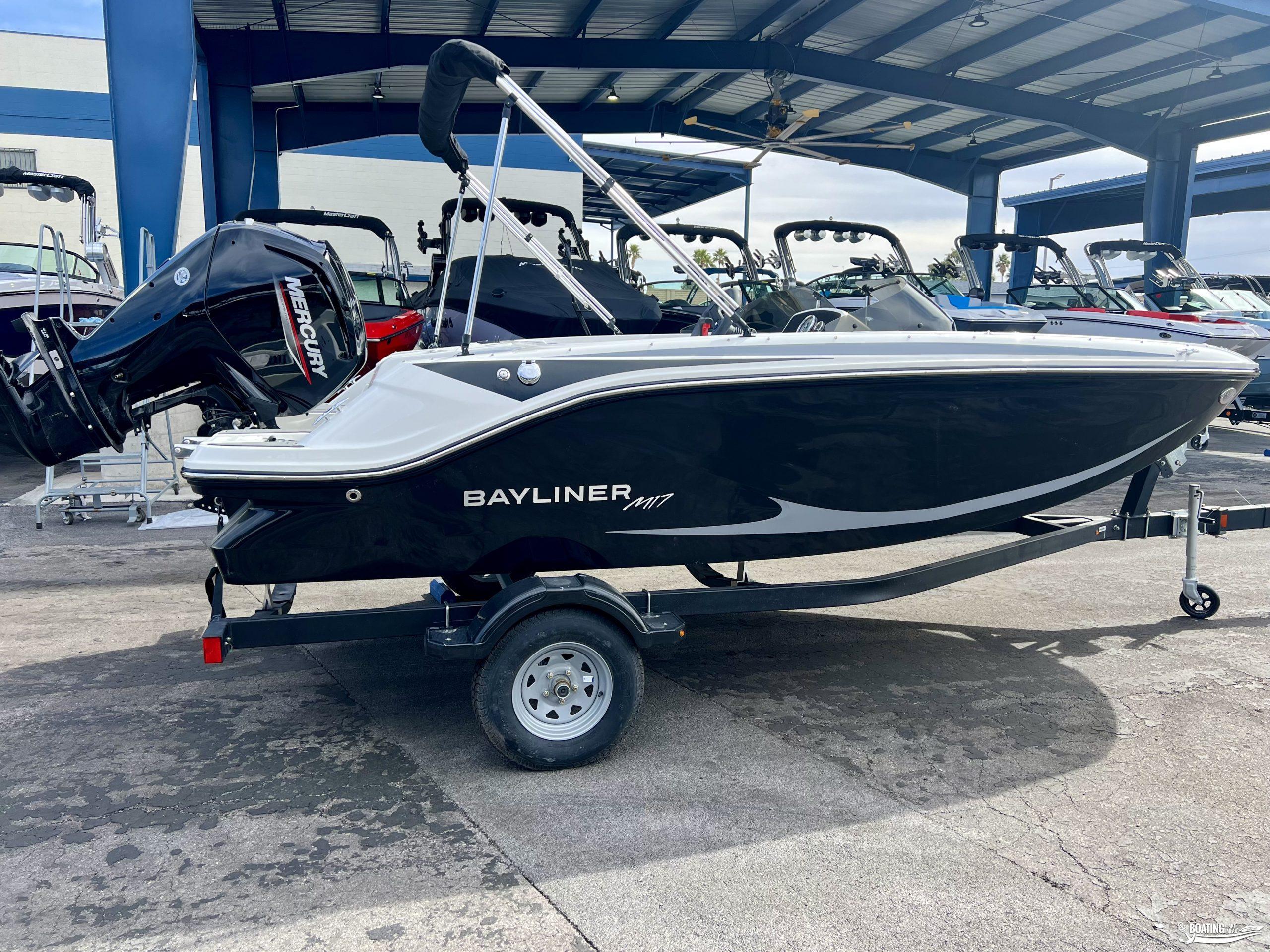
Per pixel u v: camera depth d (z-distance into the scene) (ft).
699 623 15.46
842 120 67.56
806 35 49.39
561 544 10.75
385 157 67.15
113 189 54.19
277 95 54.85
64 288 17.38
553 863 8.09
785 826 8.72
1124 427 12.10
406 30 46.80
